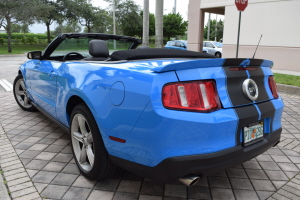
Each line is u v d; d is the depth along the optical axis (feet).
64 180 8.28
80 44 11.95
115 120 6.62
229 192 7.86
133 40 13.07
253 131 7.01
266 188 8.09
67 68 9.16
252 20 38.24
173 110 5.78
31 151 10.40
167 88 5.83
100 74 7.34
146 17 48.75
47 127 13.23
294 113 16.65
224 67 6.56
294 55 34.47
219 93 6.29
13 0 85.20
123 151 6.64
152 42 153.07
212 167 6.08
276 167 9.44
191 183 6.08
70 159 9.75
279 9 35.12
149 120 5.88
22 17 87.45
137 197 7.48
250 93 6.85
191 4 45.96
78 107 8.04
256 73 7.31
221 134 6.15
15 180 8.21
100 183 8.14
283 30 35.14
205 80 6.15
